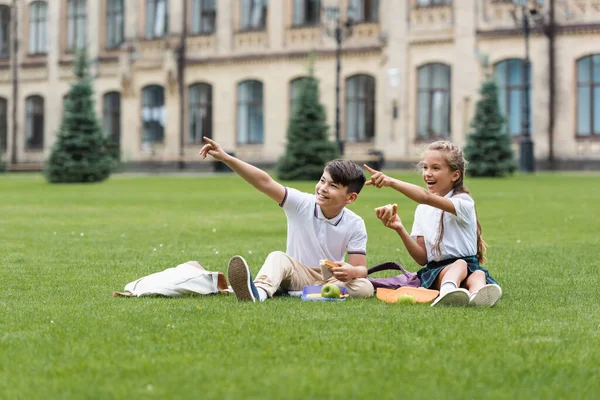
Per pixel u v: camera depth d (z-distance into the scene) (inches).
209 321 268.4
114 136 2393.0
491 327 261.3
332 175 323.9
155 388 191.8
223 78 2239.2
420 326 261.3
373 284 331.6
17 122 2518.5
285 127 2170.3
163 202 1008.2
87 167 1640.0
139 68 2330.2
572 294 336.8
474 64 1932.8
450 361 216.8
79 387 194.2
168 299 316.2
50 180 1651.1
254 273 403.9
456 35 1952.5
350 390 189.6
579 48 1843.0
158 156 2308.1
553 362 217.2
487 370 208.4
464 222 322.3
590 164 1834.4
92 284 361.4
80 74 1738.4
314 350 228.4
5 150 2532.0
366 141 2073.1
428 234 328.8
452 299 300.4
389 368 209.3
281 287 330.3
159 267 422.9
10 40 2524.6
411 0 2004.2
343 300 311.1
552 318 280.5
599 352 230.5
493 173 1632.6
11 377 203.9
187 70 2283.5
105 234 619.2
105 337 245.1
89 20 2407.7
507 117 1699.1
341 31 1982.0
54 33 2459.4
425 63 1993.1
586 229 645.9
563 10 1855.3
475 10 1932.8
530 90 1882.4
